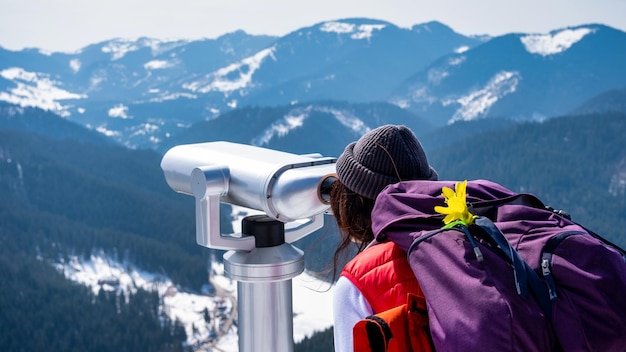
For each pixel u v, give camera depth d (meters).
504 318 0.88
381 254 1.06
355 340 0.95
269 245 1.14
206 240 1.12
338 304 1.05
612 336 0.91
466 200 1.10
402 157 1.10
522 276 0.92
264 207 1.09
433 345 0.95
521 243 1.00
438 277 0.95
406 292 1.02
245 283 1.13
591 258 0.97
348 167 1.11
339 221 1.15
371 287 1.04
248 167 1.12
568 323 0.91
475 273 0.93
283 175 1.08
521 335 0.88
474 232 1.00
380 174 1.09
